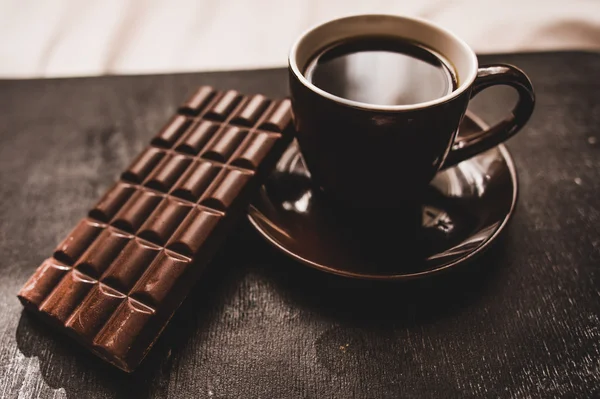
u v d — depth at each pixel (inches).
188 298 14.1
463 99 13.2
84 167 16.6
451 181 15.4
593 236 15.0
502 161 15.2
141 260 13.6
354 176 14.0
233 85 18.9
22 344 13.5
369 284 14.2
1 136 17.5
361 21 15.1
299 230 14.5
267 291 14.2
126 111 18.2
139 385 12.9
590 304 13.9
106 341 12.7
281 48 23.4
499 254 14.7
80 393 12.8
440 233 14.4
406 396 12.7
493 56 19.6
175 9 24.8
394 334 13.5
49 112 18.2
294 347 13.4
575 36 23.1
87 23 24.1
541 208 15.5
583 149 16.8
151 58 23.2
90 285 13.5
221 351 13.3
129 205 14.5
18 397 12.8
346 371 13.0
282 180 15.5
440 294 14.0
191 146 15.5
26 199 15.9
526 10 23.8
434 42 14.8
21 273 14.5
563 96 18.2
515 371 13.0
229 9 24.8
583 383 12.8
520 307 13.8
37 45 23.2
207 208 14.3
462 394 12.7
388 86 14.1
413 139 13.2
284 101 16.0
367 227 14.5
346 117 13.0
